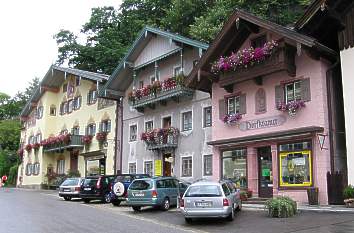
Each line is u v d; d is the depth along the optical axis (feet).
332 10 64.39
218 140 79.30
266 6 113.09
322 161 63.36
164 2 149.69
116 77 112.37
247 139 73.46
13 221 51.21
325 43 71.92
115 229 45.91
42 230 44.29
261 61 70.79
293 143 67.72
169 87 95.25
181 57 94.63
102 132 123.24
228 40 78.07
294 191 66.33
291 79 69.56
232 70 75.66
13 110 252.62
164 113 101.35
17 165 191.01
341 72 65.36
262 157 73.46
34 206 71.72
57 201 88.02
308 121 66.28
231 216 53.67
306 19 67.46
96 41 166.91
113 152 118.11
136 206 69.21
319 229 44.11
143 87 104.06
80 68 165.68
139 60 108.27
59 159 150.82
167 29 128.88
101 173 123.85
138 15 158.71
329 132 64.69
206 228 48.91
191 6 125.59
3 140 221.66
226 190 55.01
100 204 84.23
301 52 68.64
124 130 115.03
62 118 152.05
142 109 107.55
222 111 80.89
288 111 68.90
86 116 135.85
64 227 46.75
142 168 106.11
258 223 50.55
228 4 113.80
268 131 71.82
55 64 160.35
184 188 73.92
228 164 78.48
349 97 63.16
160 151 100.89
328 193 62.13
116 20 165.48
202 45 88.84
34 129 165.07
